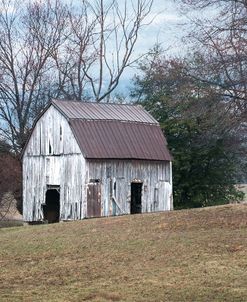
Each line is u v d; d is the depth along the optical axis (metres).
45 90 55.28
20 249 21.47
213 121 24.27
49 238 22.80
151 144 36.12
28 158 37.47
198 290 13.75
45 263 18.84
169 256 17.75
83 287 15.12
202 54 24.11
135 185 36.12
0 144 51.00
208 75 23.02
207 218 22.23
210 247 18.16
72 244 21.14
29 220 37.28
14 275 17.44
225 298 12.99
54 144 35.59
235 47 21.72
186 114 25.92
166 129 43.12
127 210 34.50
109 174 34.09
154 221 23.25
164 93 42.72
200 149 42.44
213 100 23.33
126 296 13.71
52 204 37.03
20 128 51.47
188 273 15.50
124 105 38.56
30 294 14.66
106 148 34.09
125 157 34.41
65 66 55.78
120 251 19.17
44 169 36.25
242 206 23.73
